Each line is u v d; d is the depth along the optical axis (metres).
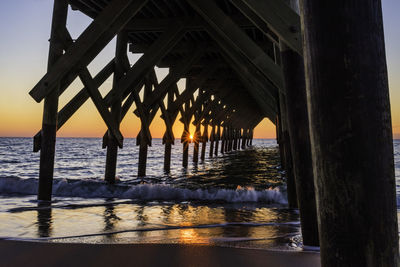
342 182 0.95
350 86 0.94
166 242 2.75
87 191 7.14
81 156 25.88
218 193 6.89
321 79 0.98
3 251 2.41
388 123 0.96
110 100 7.36
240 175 12.05
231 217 4.77
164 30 8.22
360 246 0.94
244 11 3.49
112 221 4.28
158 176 11.59
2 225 3.83
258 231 3.73
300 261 2.25
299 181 2.73
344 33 0.95
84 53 5.67
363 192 0.93
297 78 2.62
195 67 13.34
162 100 10.09
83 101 6.81
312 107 1.01
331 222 0.99
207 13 5.22
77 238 3.15
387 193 0.95
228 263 2.20
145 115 9.21
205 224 4.18
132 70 7.65
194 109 14.66
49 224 3.97
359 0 0.95
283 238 3.24
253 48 4.91
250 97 22.14
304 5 1.04
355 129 0.93
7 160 19.88
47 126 5.83
